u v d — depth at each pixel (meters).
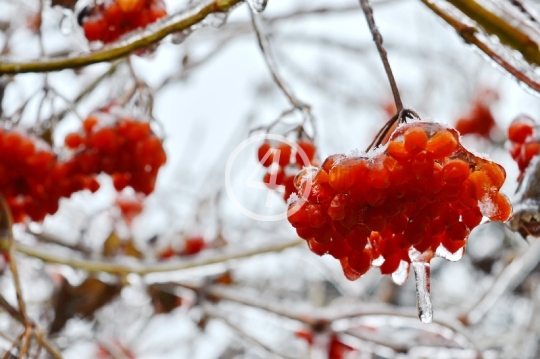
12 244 2.40
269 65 2.37
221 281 4.30
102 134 2.41
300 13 4.77
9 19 4.43
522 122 2.22
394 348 3.99
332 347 4.21
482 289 4.72
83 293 4.04
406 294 6.62
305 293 6.25
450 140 1.38
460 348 4.10
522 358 4.64
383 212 1.45
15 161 2.39
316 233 1.51
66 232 4.54
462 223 1.52
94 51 2.12
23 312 2.32
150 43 2.05
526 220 2.10
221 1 1.95
